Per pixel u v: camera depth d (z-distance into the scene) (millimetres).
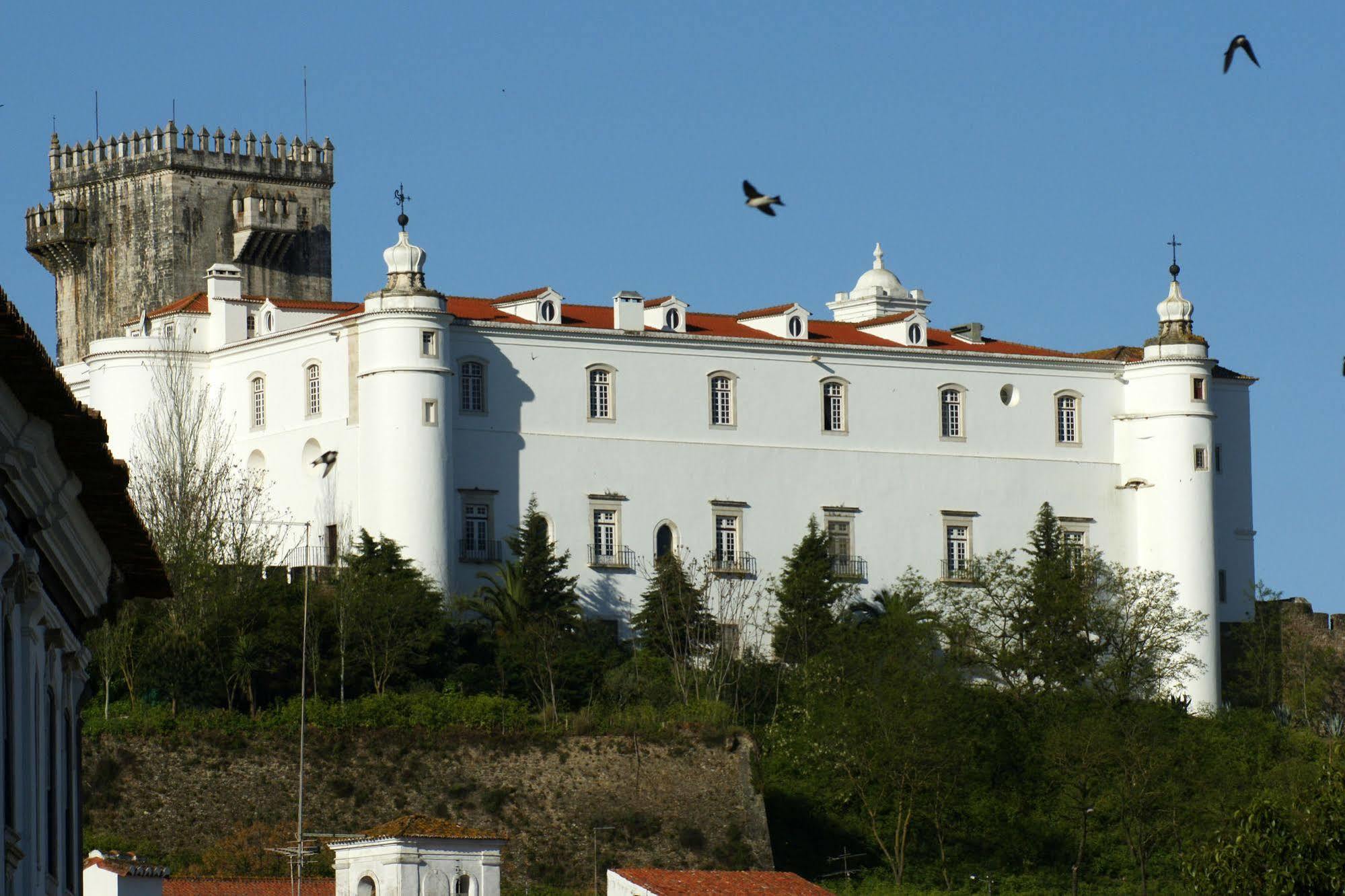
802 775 178625
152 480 191000
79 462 46906
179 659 166250
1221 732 196125
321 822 162750
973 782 181750
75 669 53812
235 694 169625
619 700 178875
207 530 178625
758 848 170000
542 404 198875
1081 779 181125
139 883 105938
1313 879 97062
